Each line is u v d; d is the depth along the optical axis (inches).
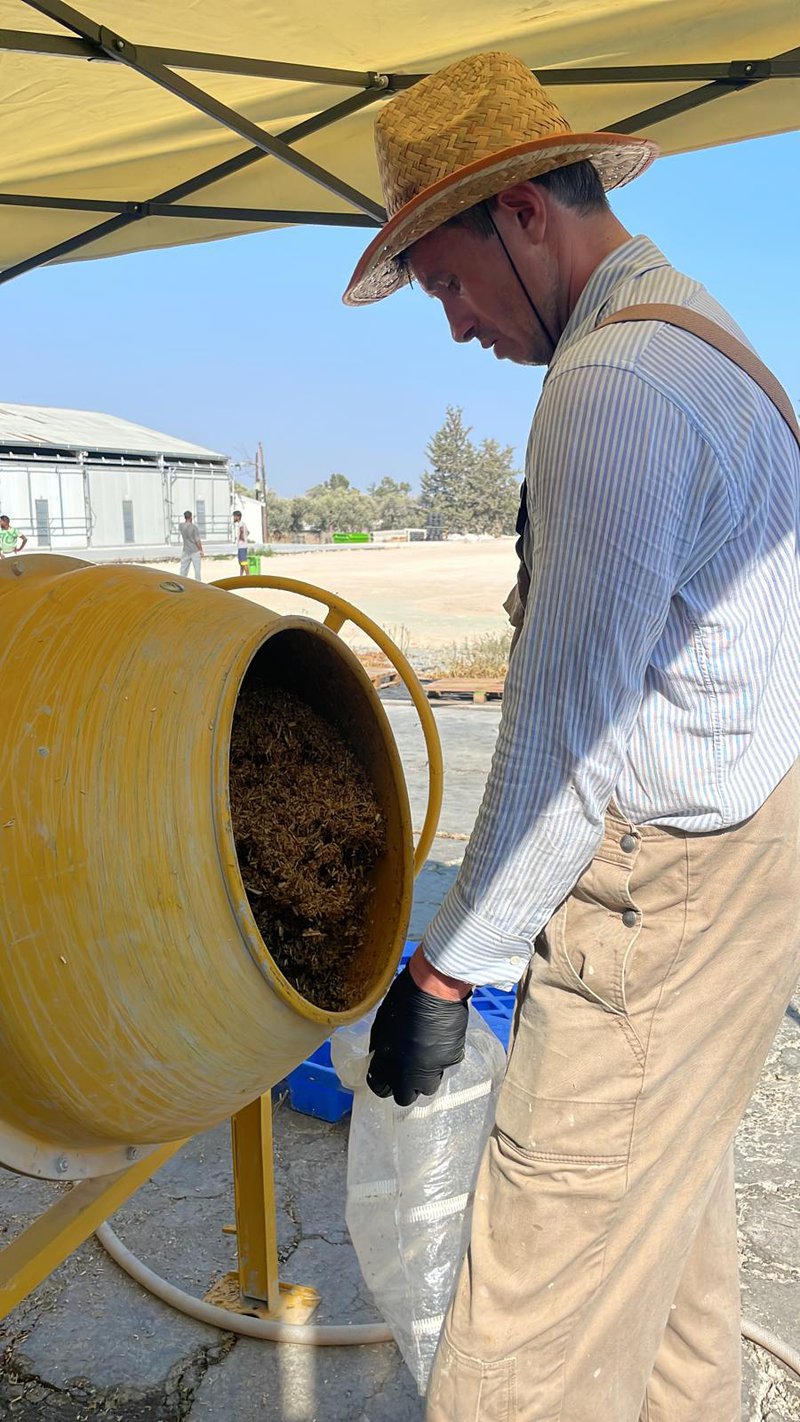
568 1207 54.9
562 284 54.5
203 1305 84.7
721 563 48.9
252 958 52.1
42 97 122.8
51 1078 52.8
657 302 49.9
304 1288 87.0
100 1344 81.9
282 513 3056.1
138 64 108.7
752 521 48.9
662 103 125.5
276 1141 109.6
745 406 48.5
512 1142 56.0
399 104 54.6
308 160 130.6
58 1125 55.7
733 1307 66.0
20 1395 76.9
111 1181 66.7
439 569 1019.9
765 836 52.7
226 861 50.6
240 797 58.1
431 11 104.0
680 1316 65.4
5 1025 51.9
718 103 126.6
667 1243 57.0
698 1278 64.6
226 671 53.6
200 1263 91.7
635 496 46.0
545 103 53.7
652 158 62.1
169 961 50.6
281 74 118.0
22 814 50.9
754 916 54.0
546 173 52.1
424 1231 67.6
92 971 50.7
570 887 51.1
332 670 61.3
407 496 3486.7
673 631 49.8
